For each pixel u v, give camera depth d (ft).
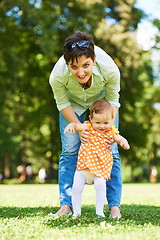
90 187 39.04
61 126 15.56
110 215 14.39
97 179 13.98
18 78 66.64
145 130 89.25
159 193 30.32
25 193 29.37
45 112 78.84
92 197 24.47
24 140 98.17
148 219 13.57
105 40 69.46
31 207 17.70
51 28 64.13
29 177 114.93
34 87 75.10
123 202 21.53
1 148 96.58
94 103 14.52
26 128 87.15
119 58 71.05
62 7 63.57
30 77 74.79
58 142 78.74
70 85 14.43
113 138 14.56
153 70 87.61
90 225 11.65
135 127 83.61
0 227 11.41
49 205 18.78
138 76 77.05
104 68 14.10
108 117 14.28
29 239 9.75
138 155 104.83
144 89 84.48
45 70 75.46
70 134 15.12
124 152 86.12
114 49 70.38
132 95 74.95
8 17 59.72
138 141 84.99
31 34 62.49
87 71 13.12
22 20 60.90
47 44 58.70
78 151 15.25
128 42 70.59
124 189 36.83
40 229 11.07
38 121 82.53
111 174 14.89
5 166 116.26
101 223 11.59
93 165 14.01
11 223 12.10
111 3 74.33
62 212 14.51
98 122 14.29
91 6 66.13
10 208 17.03
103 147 14.29
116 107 15.21
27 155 119.96
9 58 62.54
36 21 58.44
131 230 10.94
